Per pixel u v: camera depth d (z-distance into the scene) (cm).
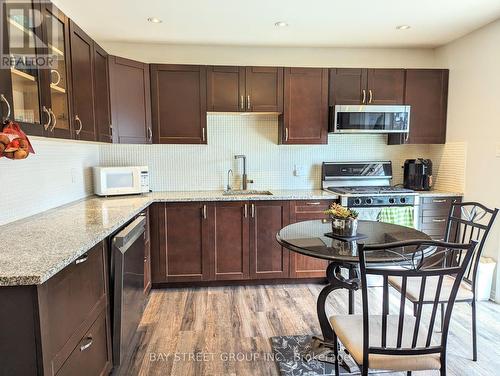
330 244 193
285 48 368
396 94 357
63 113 205
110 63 297
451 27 312
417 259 183
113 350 191
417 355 143
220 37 333
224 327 255
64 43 204
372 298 304
